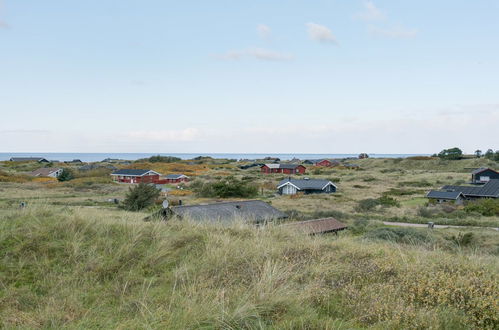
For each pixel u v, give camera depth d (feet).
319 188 211.00
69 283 18.51
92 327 13.97
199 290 16.98
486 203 145.18
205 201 161.48
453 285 17.15
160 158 447.01
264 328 13.47
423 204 163.02
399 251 25.08
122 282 18.92
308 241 27.81
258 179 290.97
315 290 17.02
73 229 24.73
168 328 13.47
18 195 146.92
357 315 15.11
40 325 14.08
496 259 25.72
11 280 18.51
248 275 19.08
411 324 13.69
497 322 14.44
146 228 26.91
